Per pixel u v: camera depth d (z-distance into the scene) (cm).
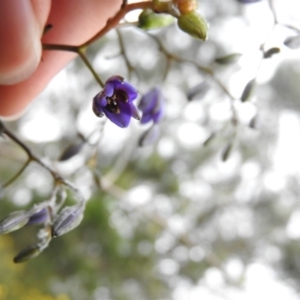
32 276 79
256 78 17
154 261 80
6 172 69
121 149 37
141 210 38
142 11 15
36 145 44
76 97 39
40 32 15
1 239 78
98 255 81
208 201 83
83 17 18
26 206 71
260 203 85
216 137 20
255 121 19
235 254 86
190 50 40
